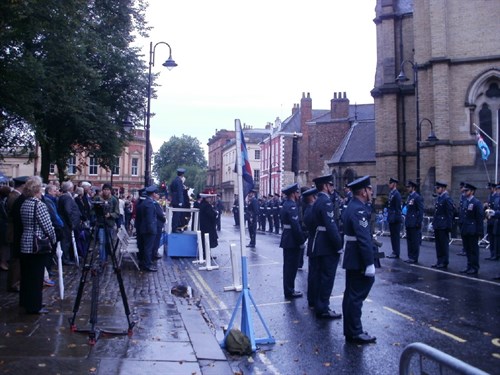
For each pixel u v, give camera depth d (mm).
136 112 28469
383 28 35281
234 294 10172
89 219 15070
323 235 8227
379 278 11797
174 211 16578
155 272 12891
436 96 28031
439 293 10023
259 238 24609
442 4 28062
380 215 27203
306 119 55875
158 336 6770
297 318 8203
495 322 7730
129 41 27219
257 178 82188
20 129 22359
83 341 6395
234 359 6105
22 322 7258
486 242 19562
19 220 7789
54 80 18250
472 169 27578
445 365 2363
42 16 14672
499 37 27406
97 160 28828
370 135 46469
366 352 6344
